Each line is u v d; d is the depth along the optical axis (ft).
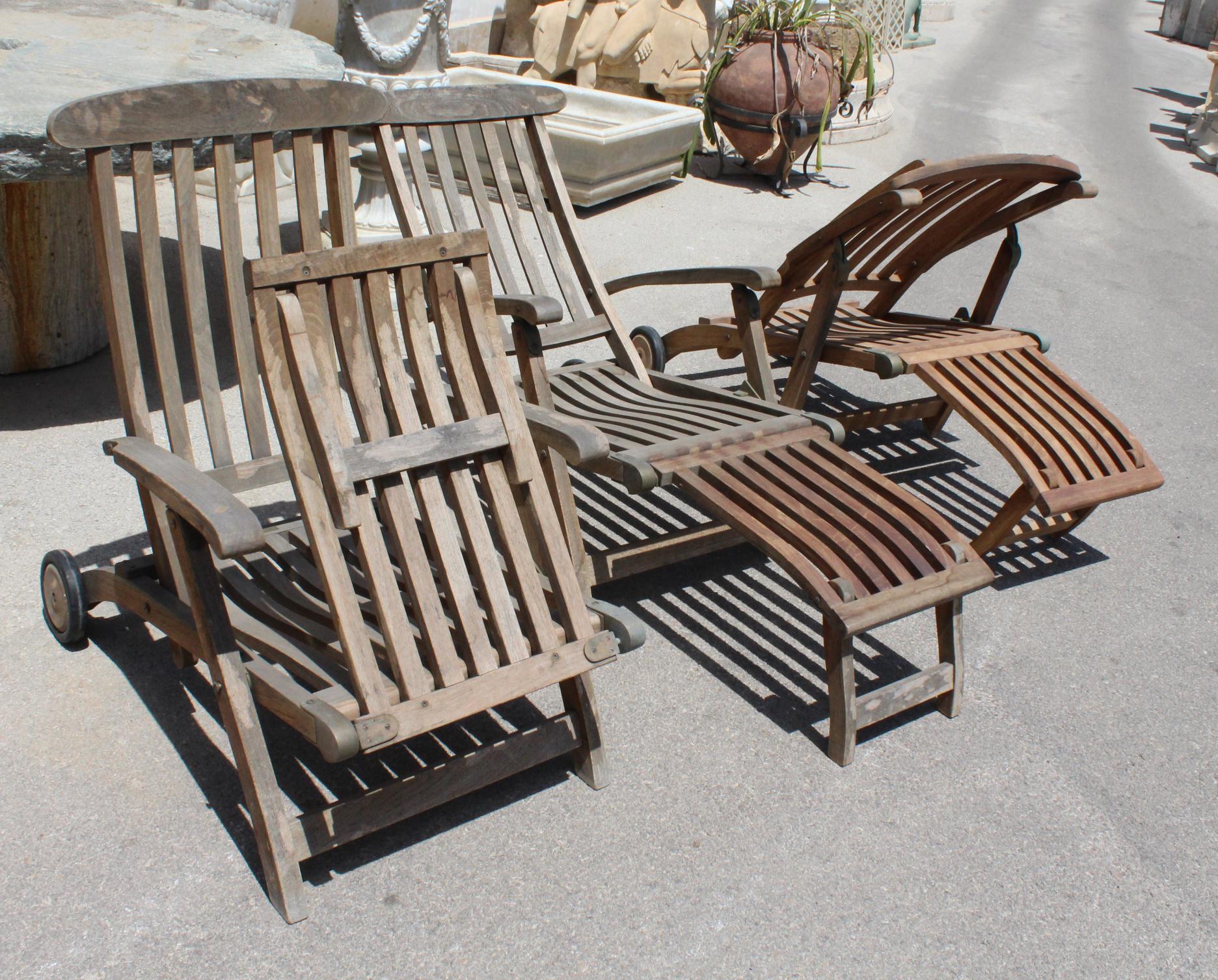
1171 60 51.78
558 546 7.93
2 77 11.25
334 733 6.53
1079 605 11.29
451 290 7.73
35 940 6.83
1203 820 8.64
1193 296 20.98
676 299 18.08
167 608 8.07
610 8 26.21
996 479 13.79
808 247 12.48
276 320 6.98
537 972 6.91
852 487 9.51
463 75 25.90
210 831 7.73
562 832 7.99
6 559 10.23
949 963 7.22
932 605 8.65
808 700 9.55
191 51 13.29
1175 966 7.36
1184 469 14.30
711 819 8.20
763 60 24.06
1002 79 42.55
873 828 8.25
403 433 7.45
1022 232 23.94
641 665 9.84
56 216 12.85
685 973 6.98
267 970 6.79
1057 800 8.68
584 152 21.35
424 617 7.30
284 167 21.71
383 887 7.44
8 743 8.27
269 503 11.84
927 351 12.08
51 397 13.26
